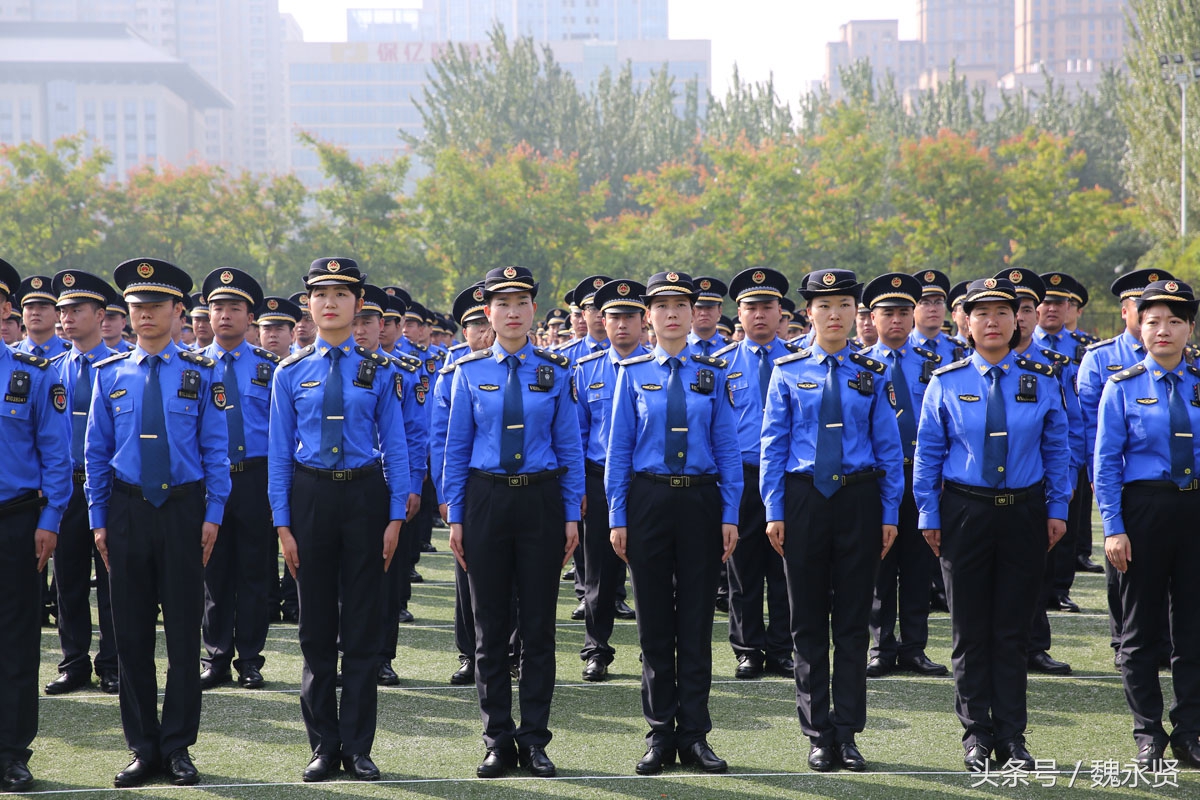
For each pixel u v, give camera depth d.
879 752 5.66
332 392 5.35
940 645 7.93
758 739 5.89
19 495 5.26
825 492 5.39
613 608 7.36
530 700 5.45
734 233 40.16
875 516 5.45
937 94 59.75
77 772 5.38
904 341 7.42
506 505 5.38
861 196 41.06
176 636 5.31
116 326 8.23
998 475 5.32
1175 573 5.51
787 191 39.88
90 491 5.36
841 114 40.91
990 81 180.00
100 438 5.36
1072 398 7.38
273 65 193.75
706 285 8.76
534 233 40.47
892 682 7.00
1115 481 5.58
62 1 178.00
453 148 41.22
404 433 5.63
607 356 7.79
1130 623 5.59
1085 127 57.28
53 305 8.04
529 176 41.31
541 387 5.48
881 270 38.41
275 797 5.05
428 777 5.31
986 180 39.03
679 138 54.28
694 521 5.43
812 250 40.00
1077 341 8.89
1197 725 5.47
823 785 5.18
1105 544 5.63
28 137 130.00
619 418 5.55
